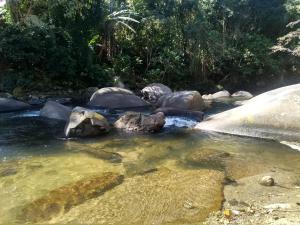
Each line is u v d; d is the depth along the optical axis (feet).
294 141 23.32
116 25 55.67
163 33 60.29
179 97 35.70
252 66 67.77
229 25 70.08
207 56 63.00
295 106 24.79
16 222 12.69
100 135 25.94
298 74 72.18
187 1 60.70
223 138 24.76
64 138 25.11
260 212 13.43
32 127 28.35
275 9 71.87
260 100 27.43
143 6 59.93
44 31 44.78
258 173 17.74
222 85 65.57
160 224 12.53
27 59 44.21
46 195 14.79
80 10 46.11
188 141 24.14
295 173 17.74
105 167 18.48
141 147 22.72
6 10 47.75
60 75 46.85
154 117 27.50
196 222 12.67
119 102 37.83
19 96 40.45
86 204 13.97
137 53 59.52
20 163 19.24
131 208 13.64
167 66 57.98
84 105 38.58
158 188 15.55
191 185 15.89
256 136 24.86
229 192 15.39
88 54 49.06
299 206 13.92
